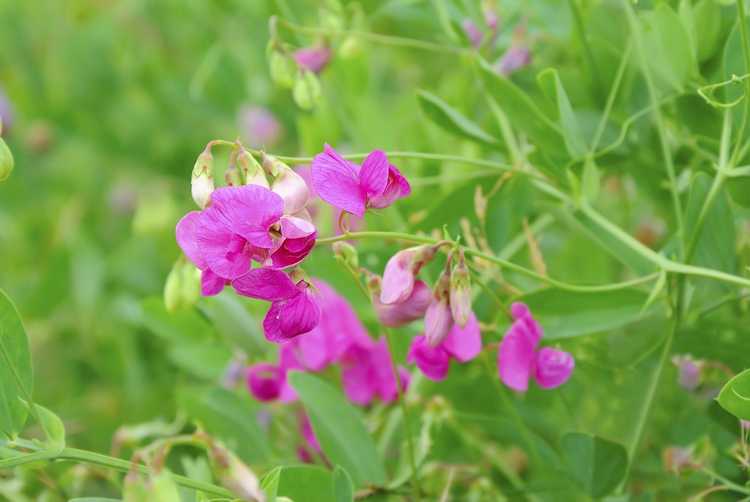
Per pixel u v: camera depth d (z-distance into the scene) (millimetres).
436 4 430
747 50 348
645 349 381
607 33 419
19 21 641
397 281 335
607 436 390
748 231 397
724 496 388
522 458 423
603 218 373
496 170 397
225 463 323
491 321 393
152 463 321
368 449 369
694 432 389
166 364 517
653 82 393
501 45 433
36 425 465
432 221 397
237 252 319
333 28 433
